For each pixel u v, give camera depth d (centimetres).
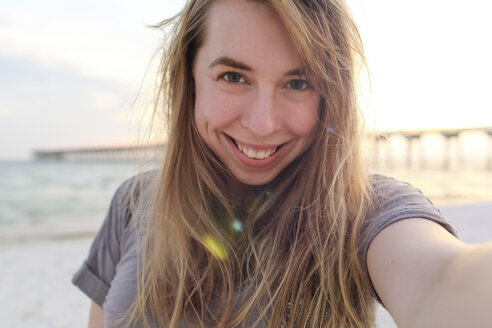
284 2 83
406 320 61
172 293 101
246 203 112
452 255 60
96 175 3691
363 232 84
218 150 102
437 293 56
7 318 420
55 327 399
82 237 900
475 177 2450
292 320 90
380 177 103
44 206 1795
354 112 97
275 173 100
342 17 96
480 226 679
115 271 123
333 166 96
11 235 937
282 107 91
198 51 98
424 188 1738
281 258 96
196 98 103
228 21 88
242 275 99
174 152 111
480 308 48
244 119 92
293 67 87
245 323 94
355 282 87
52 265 636
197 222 107
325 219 94
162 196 110
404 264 67
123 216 123
